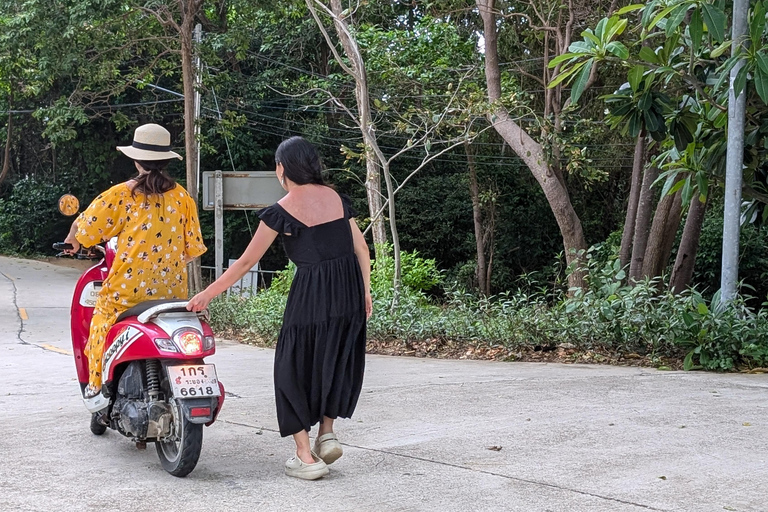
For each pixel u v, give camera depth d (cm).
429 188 3072
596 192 3066
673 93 1003
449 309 1052
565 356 873
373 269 1457
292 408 411
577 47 784
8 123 3117
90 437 513
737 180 820
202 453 470
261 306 1220
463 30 2088
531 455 455
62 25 1691
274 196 1304
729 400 603
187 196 466
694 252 1215
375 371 784
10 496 387
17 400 647
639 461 441
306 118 2930
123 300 449
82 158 3197
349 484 406
